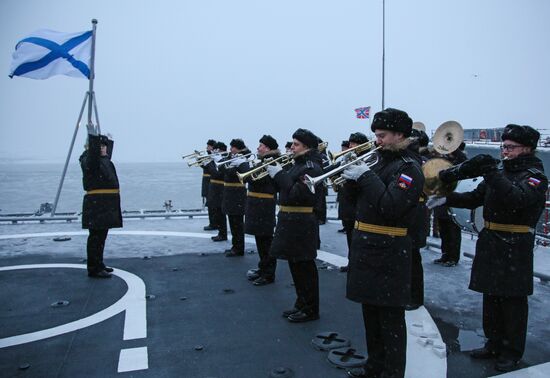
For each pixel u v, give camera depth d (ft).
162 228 31.01
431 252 23.22
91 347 11.99
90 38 26.73
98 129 20.81
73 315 14.29
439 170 11.45
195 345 12.10
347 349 11.57
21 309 14.83
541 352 11.74
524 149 11.08
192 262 21.33
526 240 10.93
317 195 13.87
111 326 13.42
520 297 11.04
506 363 10.78
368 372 10.11
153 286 17.44
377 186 9.20
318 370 10.68
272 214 17.89
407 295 9.52
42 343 12.24
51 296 16.17
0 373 10.58
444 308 15.01
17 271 19.52
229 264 21.01
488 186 11.32
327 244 25.53
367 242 9.55
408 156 9.76
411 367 10.83
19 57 26.86
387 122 9.58
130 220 34.50
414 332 12.88
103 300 15.76
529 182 10.57
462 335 12.82
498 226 11.16
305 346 12.04
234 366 10.91
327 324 13.60
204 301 15.74
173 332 12.98
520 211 10.81
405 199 9.00
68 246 24.80
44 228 30.68
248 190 18.24
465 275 18.94
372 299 9.43
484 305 11.50
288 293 16.70
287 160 17.31
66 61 27.48
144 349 11.85
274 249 13.92
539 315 14.38
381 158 10.04
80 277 18.63
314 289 13.80
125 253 23.22
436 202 11.69
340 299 15.94
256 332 13.00
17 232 29.12
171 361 11.19
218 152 29.55
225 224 26.58
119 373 10.59
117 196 18.70
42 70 27.17
